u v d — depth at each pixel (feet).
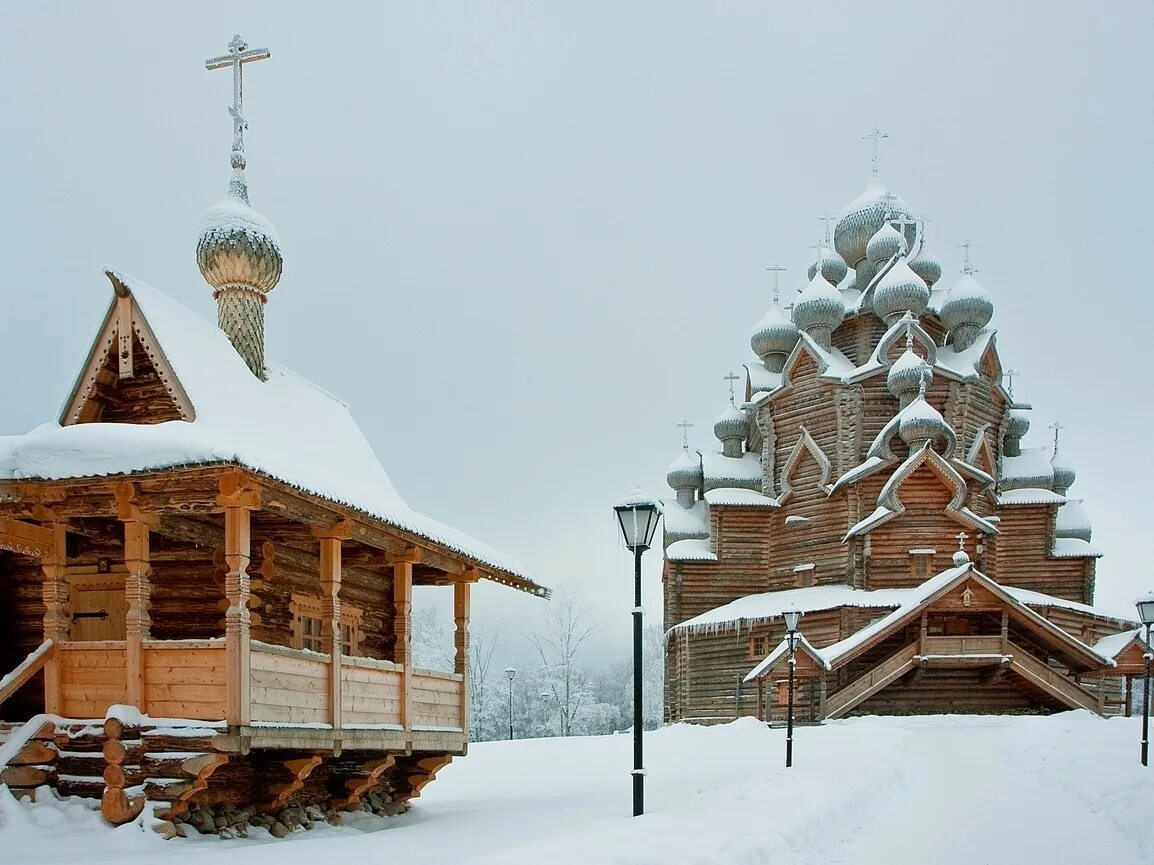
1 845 37.40
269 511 42.52
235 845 40.52
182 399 45.32
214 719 40.16
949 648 131.23
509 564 64.64
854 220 190.80
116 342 46.47
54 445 41.09
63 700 42.80
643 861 28.94
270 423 50.62
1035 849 40.47
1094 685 151.53
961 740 98.53
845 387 165.78
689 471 185.78
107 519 48.75
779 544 170.50
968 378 163.73
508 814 53.11
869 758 74.59
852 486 158.61
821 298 174.81
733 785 54.54
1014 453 182.50
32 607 51.39
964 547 151.53
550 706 256.93
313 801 52.26
